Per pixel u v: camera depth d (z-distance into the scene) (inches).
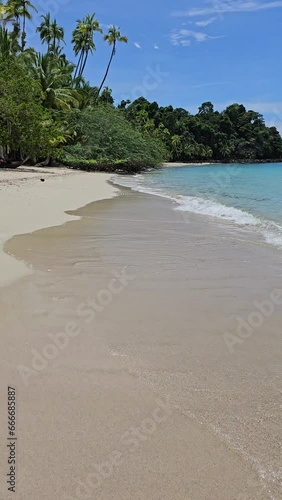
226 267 273.6
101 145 1712.6
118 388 132.2
